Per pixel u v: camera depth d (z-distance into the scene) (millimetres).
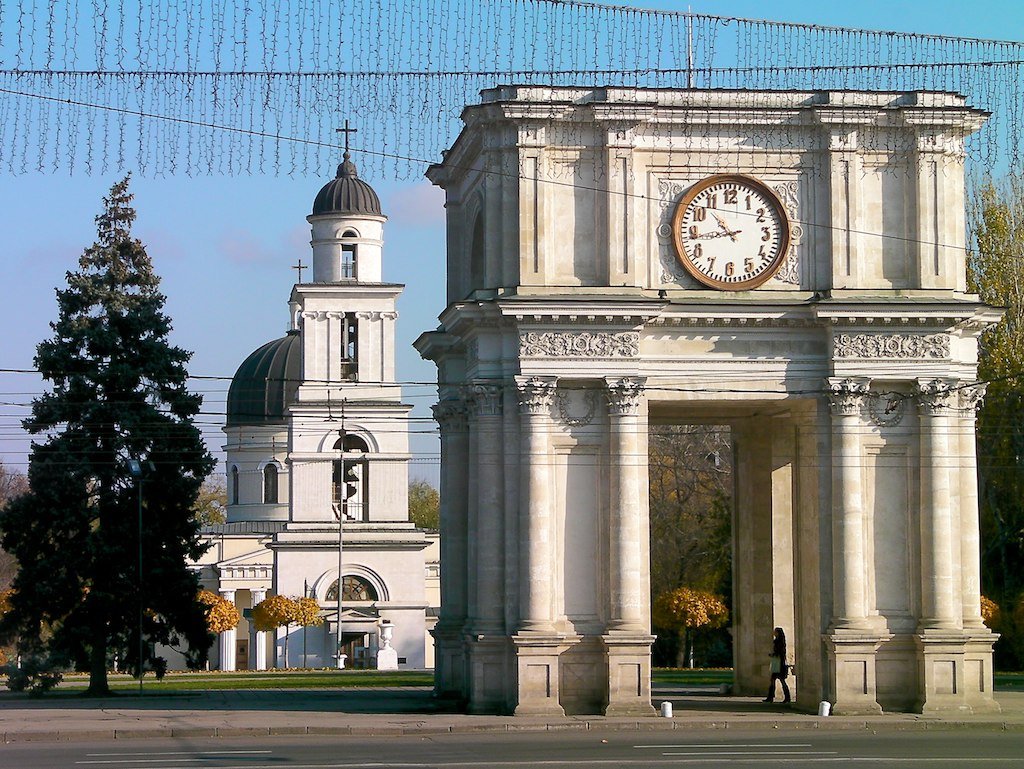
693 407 49969
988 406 72812
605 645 45906
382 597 107375
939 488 47219
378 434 107625
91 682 64688
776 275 47844
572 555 46844
